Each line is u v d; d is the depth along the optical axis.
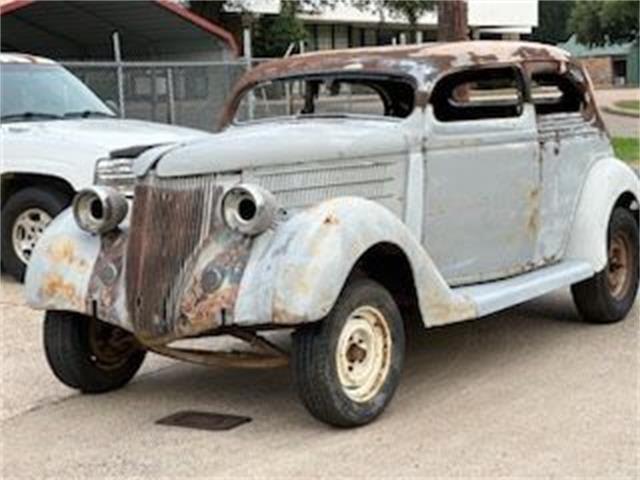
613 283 7.98
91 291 5.87
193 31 23.88
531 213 7.27
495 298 6.55
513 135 7.05
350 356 5.62
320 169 5.95
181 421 5.93
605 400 6.06
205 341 7.47
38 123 10.27
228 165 5.57
